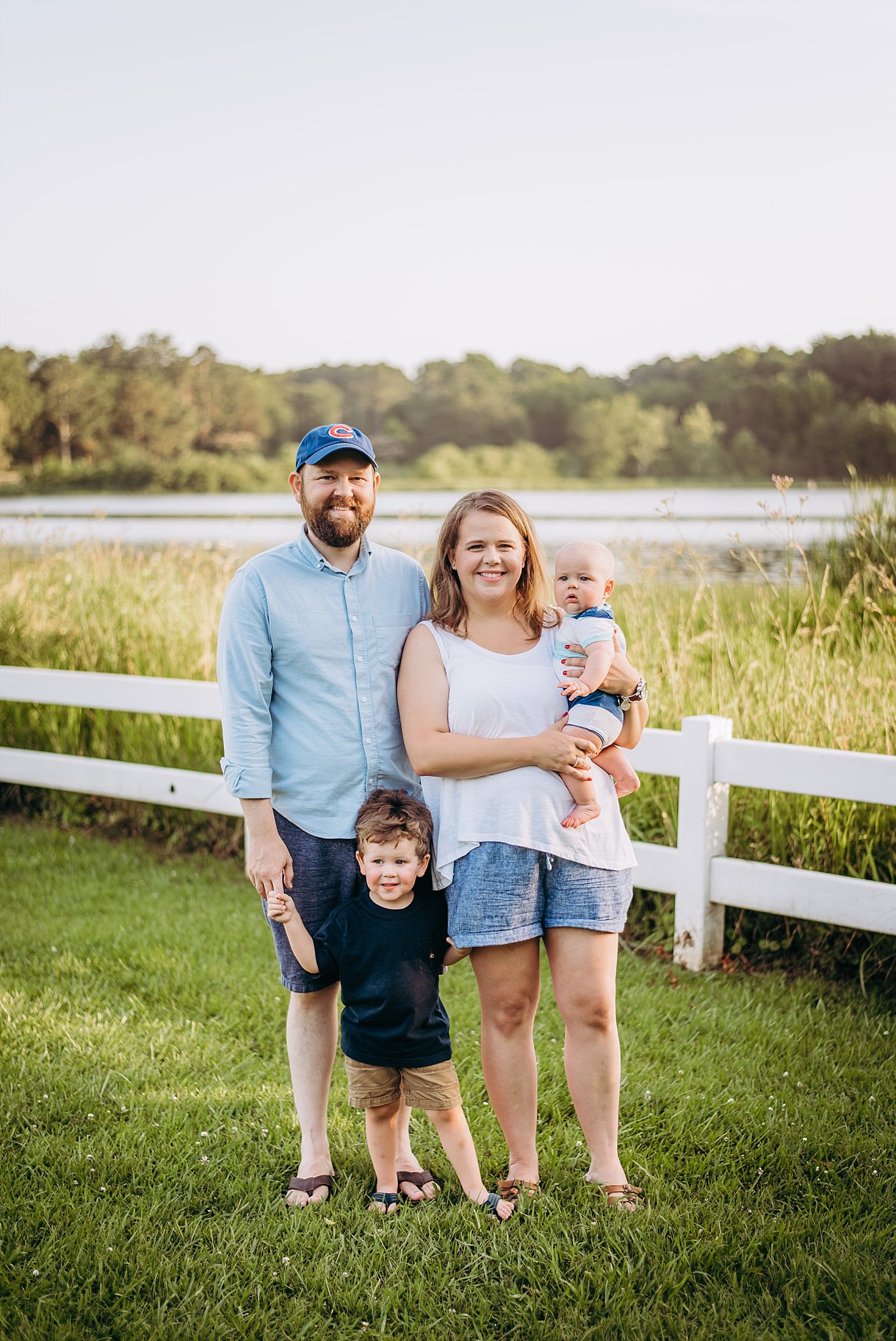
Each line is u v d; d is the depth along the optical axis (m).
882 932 4.04
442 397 48.75
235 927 4.88
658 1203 2.76
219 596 8.05
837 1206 2.76
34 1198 2.79
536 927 2.71
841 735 4.95
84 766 6.21
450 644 2.80
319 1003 2.92
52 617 7.94
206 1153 3.02
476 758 2.65
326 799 2.85
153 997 4.12
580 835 2.70
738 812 4.93
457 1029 3.88
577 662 2.77
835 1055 3.65
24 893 5.35
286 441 48.22
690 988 4.29
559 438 45.84
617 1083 2.81
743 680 5.64
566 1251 2.52
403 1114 2.92
